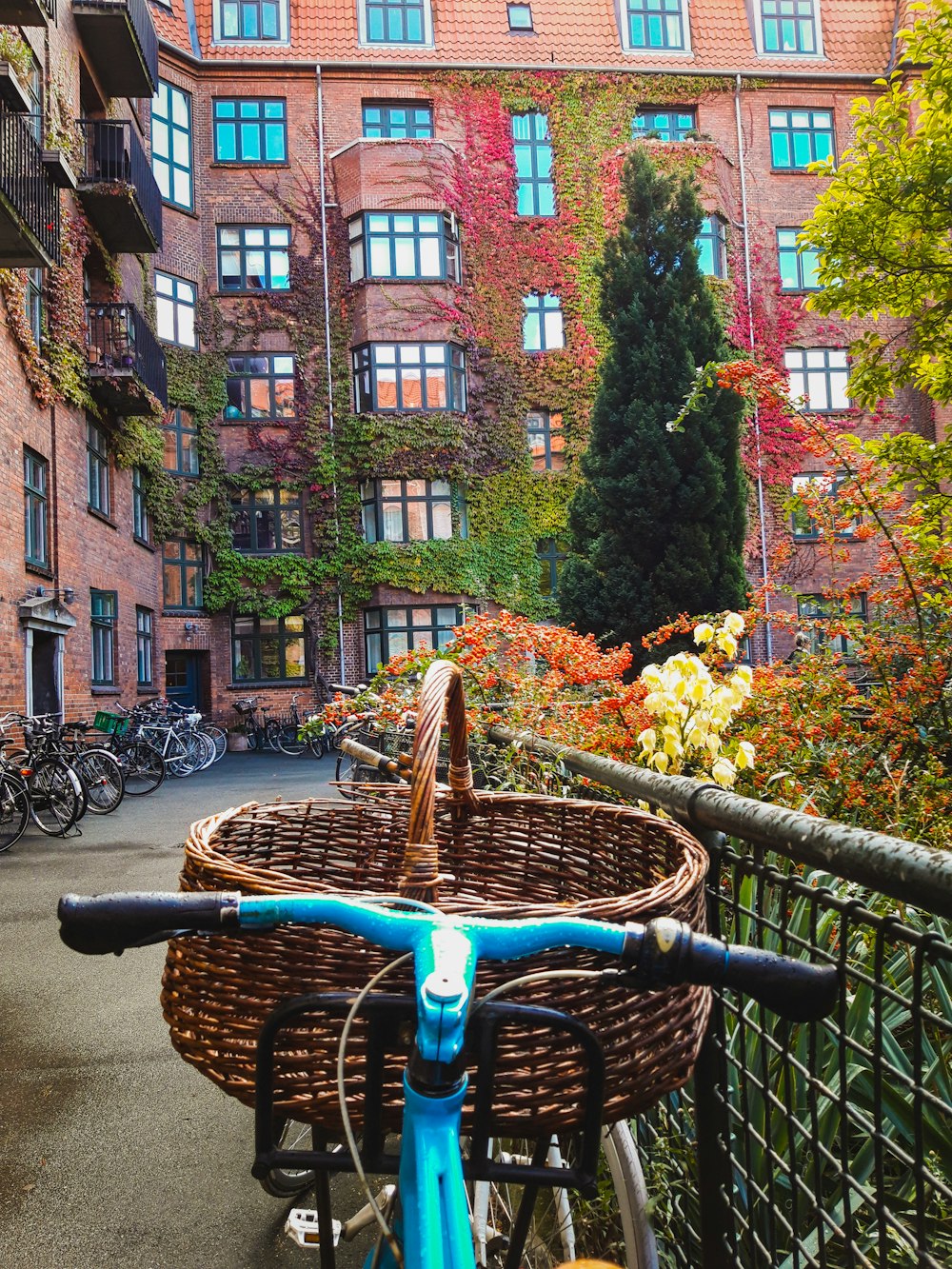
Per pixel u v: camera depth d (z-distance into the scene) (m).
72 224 14.80
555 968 0.99
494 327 23.69
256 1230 2.27
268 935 1.04
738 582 13.94
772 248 24.81
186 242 22.78
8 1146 2.74
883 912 1.94
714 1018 1.46
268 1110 0.97
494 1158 1.78
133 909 0.95
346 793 2.17
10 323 11.63
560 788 3.46
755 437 14.88
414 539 22.91
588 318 23.77
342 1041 0.89
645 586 13.84
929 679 4.06
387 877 1.88
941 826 3.07
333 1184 2.46
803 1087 1.61
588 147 24.22
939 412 23.64
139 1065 3.33
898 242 5.71
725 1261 1.45
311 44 24.03
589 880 1.73
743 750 2.69
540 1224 1.74
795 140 25.41
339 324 23.33
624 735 4.07
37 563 12.62
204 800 11.80
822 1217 1.14
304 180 23.55
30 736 10.55
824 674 4.20
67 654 13.83
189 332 22.83
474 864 1.88
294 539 23.17
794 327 24.47
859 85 25.47
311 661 22.84
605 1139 1.60
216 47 23.69
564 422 23.80
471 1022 0.91
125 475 18.02
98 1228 2.29
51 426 13.41
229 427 22.95
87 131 16.03
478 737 4.36
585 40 24.89
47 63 13.66
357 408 23.28
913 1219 1.50
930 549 4.84
